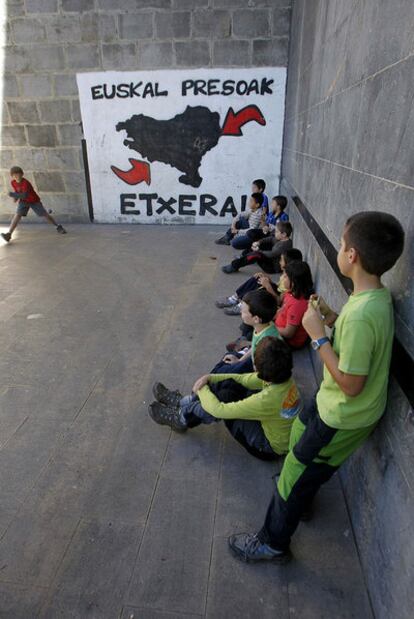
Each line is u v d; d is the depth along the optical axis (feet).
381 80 5.24
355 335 3.78
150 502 6.20
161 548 5.51
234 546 5.35
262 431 6.61
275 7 19.67
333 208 8.29
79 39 21.39
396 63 4.67
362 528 5.24
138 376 9.35
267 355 5.90
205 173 23.29
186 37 20.74
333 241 8.17
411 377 3.78
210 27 20.42
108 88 22.18
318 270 9.98
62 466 6.89
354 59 6.79
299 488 4.77
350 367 3.82
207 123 22.25
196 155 22.97
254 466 6.82
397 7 4.68
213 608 4.81
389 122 4.87
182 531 5.74
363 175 6.02
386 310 3.84
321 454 4.57
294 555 5.39
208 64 21.15
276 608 4.80
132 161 23.54
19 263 17.51
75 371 9.59
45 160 24.17
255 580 5.10
